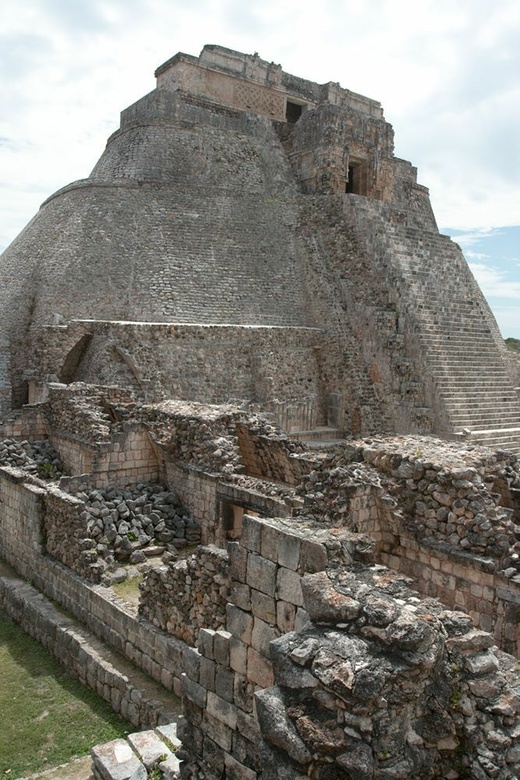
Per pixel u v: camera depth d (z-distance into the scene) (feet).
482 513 28.96
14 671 35.22
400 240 104.99
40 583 42.88
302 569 17.31
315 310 101.24
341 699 13.79
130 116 125.49
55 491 43.14
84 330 83.92
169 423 50.52
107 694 31.73
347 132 124.06
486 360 96.12
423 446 35.19
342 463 35.27
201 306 94.53
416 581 30.86
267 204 111.04
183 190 106.32
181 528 46.01
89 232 97.86
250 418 50.11
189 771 20.25
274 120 130.93
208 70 124.88
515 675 16.28
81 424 56.24
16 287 97.40
